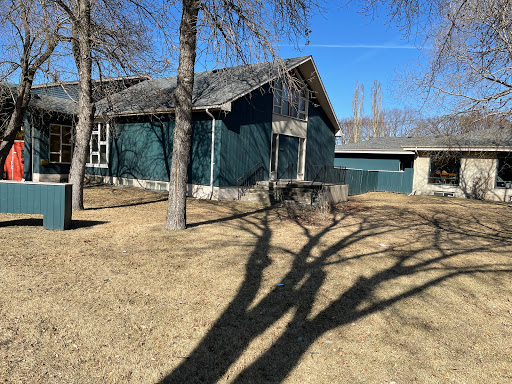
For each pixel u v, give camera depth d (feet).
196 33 25.70
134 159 55.62
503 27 23.99
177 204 26.94
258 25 24.56
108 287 15.64
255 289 16.47
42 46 34.50
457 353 11.90
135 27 36.27
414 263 21.43
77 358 10.59
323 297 15.97
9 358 10.26
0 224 26.11
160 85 60.29
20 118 37.42
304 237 27.07
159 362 10.72
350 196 65.10
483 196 65.77
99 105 56.24
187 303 14.64
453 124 29.99
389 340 12.57
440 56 27.50
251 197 47.24
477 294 16.98
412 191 73.87
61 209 24.84
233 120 46.88
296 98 59.11
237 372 10.49
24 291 14.57
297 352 11.63
